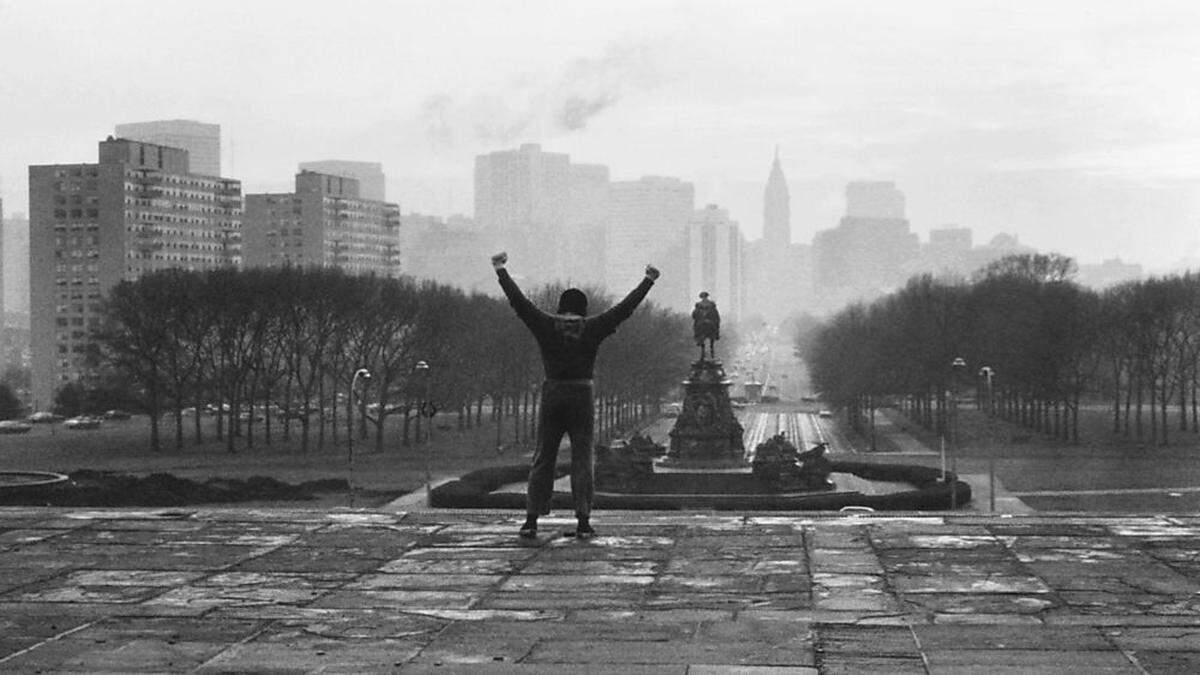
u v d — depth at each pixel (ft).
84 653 64.39
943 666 59.88
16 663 62.69
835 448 649.20
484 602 74.64
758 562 84.69
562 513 109.60
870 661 60.80
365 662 62.03
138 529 98.89
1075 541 90.58
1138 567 82.02
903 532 94.73
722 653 62.49
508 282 95.91
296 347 648.38
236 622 70.44
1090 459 558.15
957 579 79.10
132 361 641.81
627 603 74.08
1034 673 58.54
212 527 99.45
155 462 554.87
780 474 386.52
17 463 549.54
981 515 104.12
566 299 98.07
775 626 67.62
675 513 106.42
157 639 67.00
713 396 424.05
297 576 82.28
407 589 78.28
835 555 86.58
